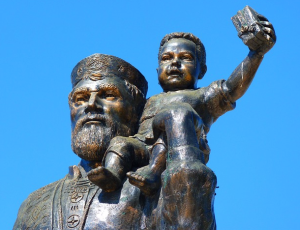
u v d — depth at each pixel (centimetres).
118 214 866
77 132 934
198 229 795
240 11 911
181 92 945
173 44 973
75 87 959
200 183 804
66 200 898
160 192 849
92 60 965
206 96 934
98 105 934
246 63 916
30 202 937
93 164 934
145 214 858
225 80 941
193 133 836
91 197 886
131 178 846
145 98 981
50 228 880
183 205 798
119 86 951
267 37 893
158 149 860
